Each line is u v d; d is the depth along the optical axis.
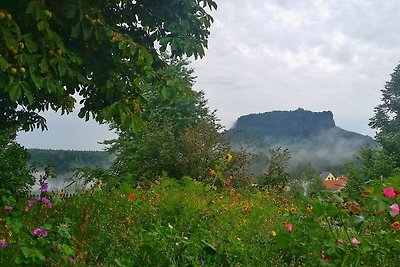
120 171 15.77
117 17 7.22
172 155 13.98
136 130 6.37
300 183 13.11
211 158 13.98
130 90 6.82
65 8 5.65
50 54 5.39
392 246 3.97
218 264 4.29
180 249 4.26
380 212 3.96
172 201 6.34
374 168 19.64
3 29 4.88
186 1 7.07
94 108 7.22
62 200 5.77
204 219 5.98
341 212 3.84
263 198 9.32
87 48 6.29
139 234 4.68
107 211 5.61
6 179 8.05
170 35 7.16
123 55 6.35
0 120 8.32
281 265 4.20
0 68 4.88
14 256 3.38
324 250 3.78
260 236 5.12
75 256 3.72
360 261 3.86
